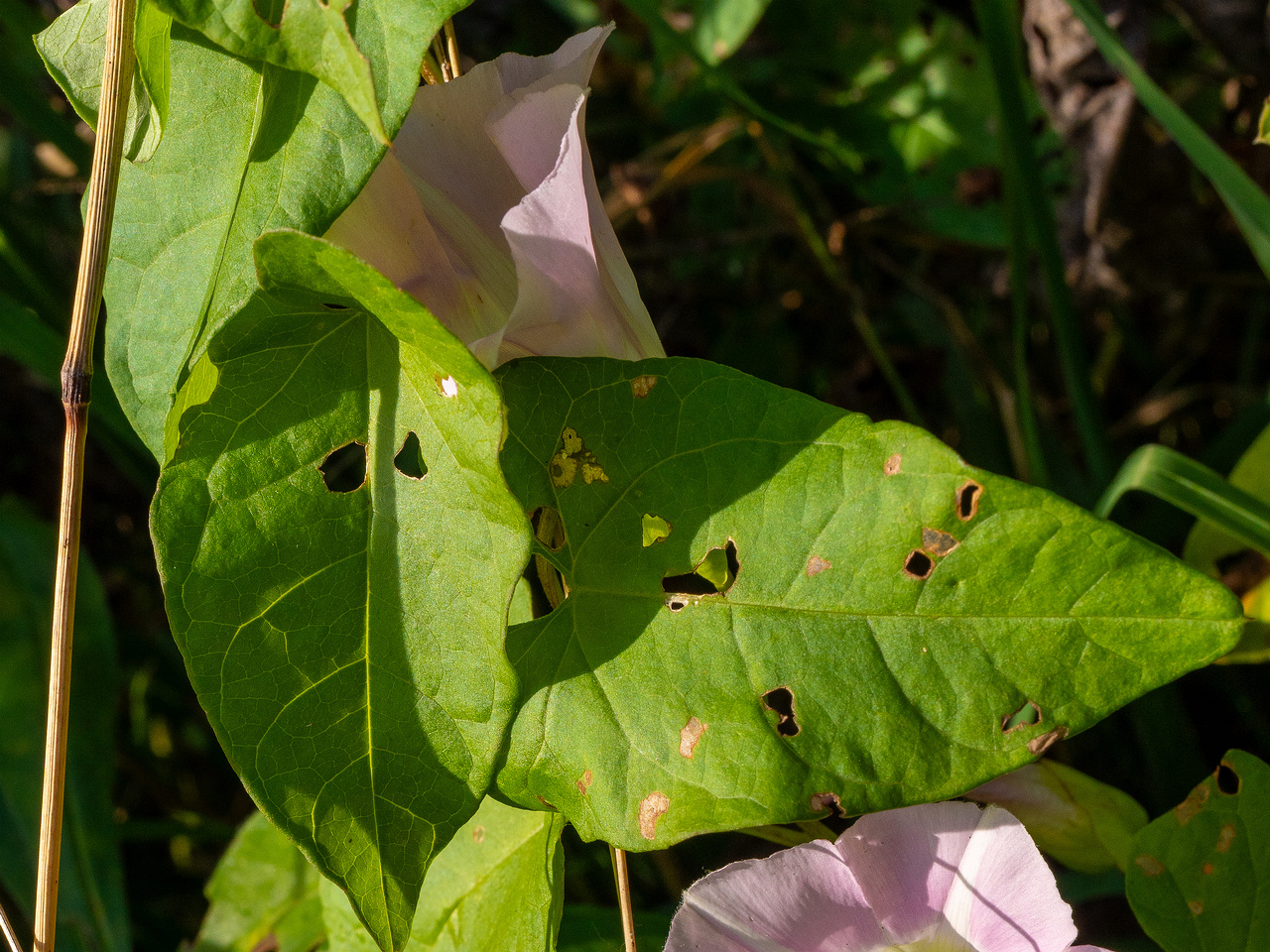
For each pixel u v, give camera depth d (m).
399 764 0.23
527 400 0.24
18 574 0.43
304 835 0.23
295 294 0.22
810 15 0.45
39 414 0.53
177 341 0.23
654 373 0.24
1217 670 0.39
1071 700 0.22
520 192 0.24
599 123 0.52
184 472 0.23
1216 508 0.29
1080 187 0.41
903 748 0.22
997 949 0.24
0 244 0.44
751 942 0.24
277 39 0.21
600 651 0.23
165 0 0.21
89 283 0.23
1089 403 0.38
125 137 0.24
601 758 0.23
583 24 0.51
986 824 0.24
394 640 0.23
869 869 0.24
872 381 0.49
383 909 0.23
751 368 0.50
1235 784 0.30
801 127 0.45
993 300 0.49
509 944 0.26
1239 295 0.45
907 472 0.23
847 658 0.23
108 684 0.42
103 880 0.39
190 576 0.23
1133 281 0.42
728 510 0.23
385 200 0.24
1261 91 0.39
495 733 0.23
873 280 0.50
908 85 0.44
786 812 0.22
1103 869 0.27
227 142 0.23
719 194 0.51
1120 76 0.37
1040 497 0.22
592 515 0.24
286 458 0.23
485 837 0.28
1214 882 0.25
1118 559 0.22
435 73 0.27
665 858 0.38
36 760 0.40
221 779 0.53
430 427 0.23
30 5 0.46
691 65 0.46
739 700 0.23
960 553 0.22
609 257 0.25
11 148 0.55
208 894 0.34
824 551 0.23
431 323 0.21
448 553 0.23
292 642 0.23
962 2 0.42
